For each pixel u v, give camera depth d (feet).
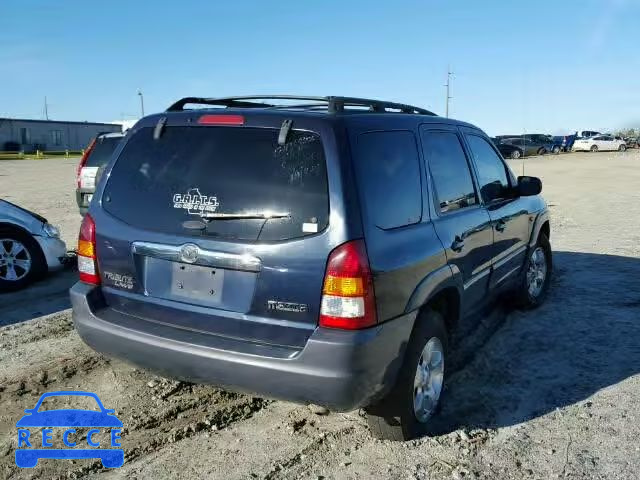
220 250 10.24
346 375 9.52
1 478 10.45
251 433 11.98
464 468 10.77
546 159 132.36
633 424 12.34
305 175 9.98
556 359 15.80
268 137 10.39
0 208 22.43
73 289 12.09
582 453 11.27
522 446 11.53
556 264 26.43
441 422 12.45
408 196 11.47
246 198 10.25
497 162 17.22
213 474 10.59
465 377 14.69
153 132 11.60
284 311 9.90
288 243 9.82
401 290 10.47
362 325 9.65
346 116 10.57
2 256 22.03
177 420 12.45
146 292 11.23
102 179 12.10
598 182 72.49
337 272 9.57
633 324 18.37
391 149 11.35
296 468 10.77
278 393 9.87
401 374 10.87
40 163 127.24
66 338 17.21
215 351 10.16
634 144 181.68
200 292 10.61
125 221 11.45
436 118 13.99
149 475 10.56
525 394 13.79
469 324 18.38
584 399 13.51
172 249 10.70
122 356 11.30
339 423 12.35
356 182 9.97
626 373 14.88
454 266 12.57
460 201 13.78
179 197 10.90
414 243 11.08
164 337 10.69
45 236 23.47
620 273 24.63
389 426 11.27
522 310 19.74
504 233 16.14
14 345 16.63
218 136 10.83
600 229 36.45
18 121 195.11
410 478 10.48
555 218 41.73
